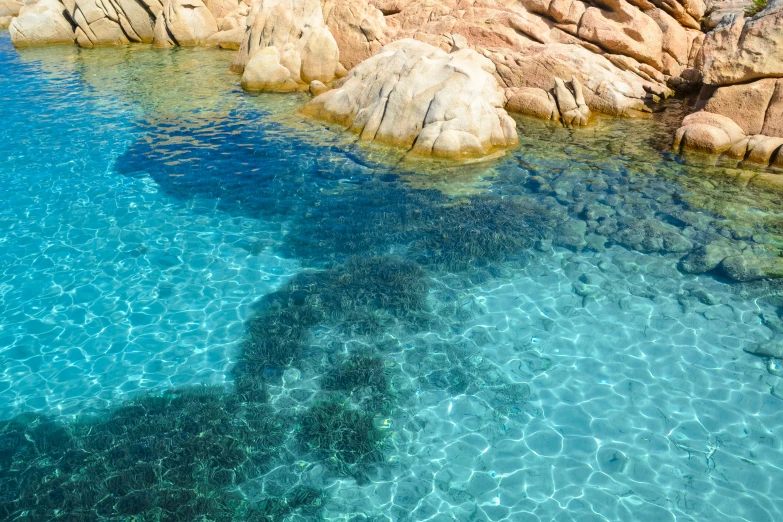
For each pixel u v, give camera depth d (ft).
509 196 51.13
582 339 34.96
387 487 25.90
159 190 53.26
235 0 115.75
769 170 54.08
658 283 39.73
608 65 73.10
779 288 38.32
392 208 49.32
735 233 44.01
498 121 61.26
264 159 59.26
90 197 52.11
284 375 32.40
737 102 58.70
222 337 35.50
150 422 29.07
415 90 61.26
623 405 30.30
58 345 34.83
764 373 32.17
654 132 65.41
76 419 29.43
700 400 30.55
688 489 25.73
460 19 80.64
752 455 27.35
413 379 32.12
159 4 110.93
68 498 24.97
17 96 81.66
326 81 82.58
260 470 26.66
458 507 24.95
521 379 32.09
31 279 40.91
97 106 77.05
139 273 41.68
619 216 47.16
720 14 77.36
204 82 86.89
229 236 46.03
